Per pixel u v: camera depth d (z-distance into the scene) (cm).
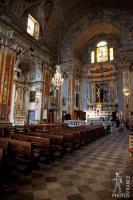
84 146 766
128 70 1795
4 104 1227
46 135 584
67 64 2148
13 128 903
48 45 1925
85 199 281
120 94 2058
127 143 863
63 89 2127
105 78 2202
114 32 2181
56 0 1667
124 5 1872
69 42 2188
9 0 1291
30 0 1484
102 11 2044
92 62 2381
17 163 426
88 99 2250
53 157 507
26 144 403
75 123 1775
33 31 1722
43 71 1795
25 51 1505
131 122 1547
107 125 1454
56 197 287
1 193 298
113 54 2231
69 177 377
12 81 1323
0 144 446
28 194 295
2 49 1241
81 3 1888
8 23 1278
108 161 511
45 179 362
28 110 1764
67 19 2036
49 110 1883
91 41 2431
